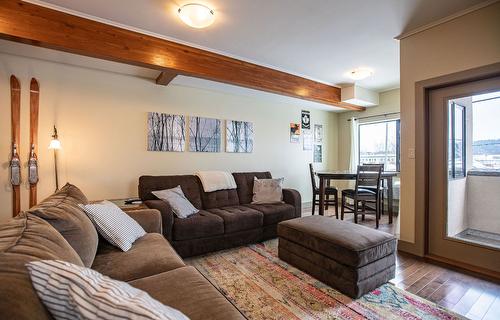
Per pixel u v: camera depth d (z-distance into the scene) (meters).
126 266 1.47
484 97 2.53
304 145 5.53
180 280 1.28
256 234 3.13
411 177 2.79
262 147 4.87
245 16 2.37
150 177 3.19
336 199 4.49
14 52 2.79
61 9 2.20
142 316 0.57
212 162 4.23
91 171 3.25
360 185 3.96
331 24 2.54
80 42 2.28
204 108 4.16
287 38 2.81
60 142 3.07
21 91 2.88
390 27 2.61
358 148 5.72
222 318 1.00
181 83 3.84
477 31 2.29
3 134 2.81
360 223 4.14
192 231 2.67
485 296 1.95
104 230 1.75
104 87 3.34
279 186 3.77
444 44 2.49
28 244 0.87
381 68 3.75
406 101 2.81
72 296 0.62
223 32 2.66
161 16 2.36
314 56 3.30
